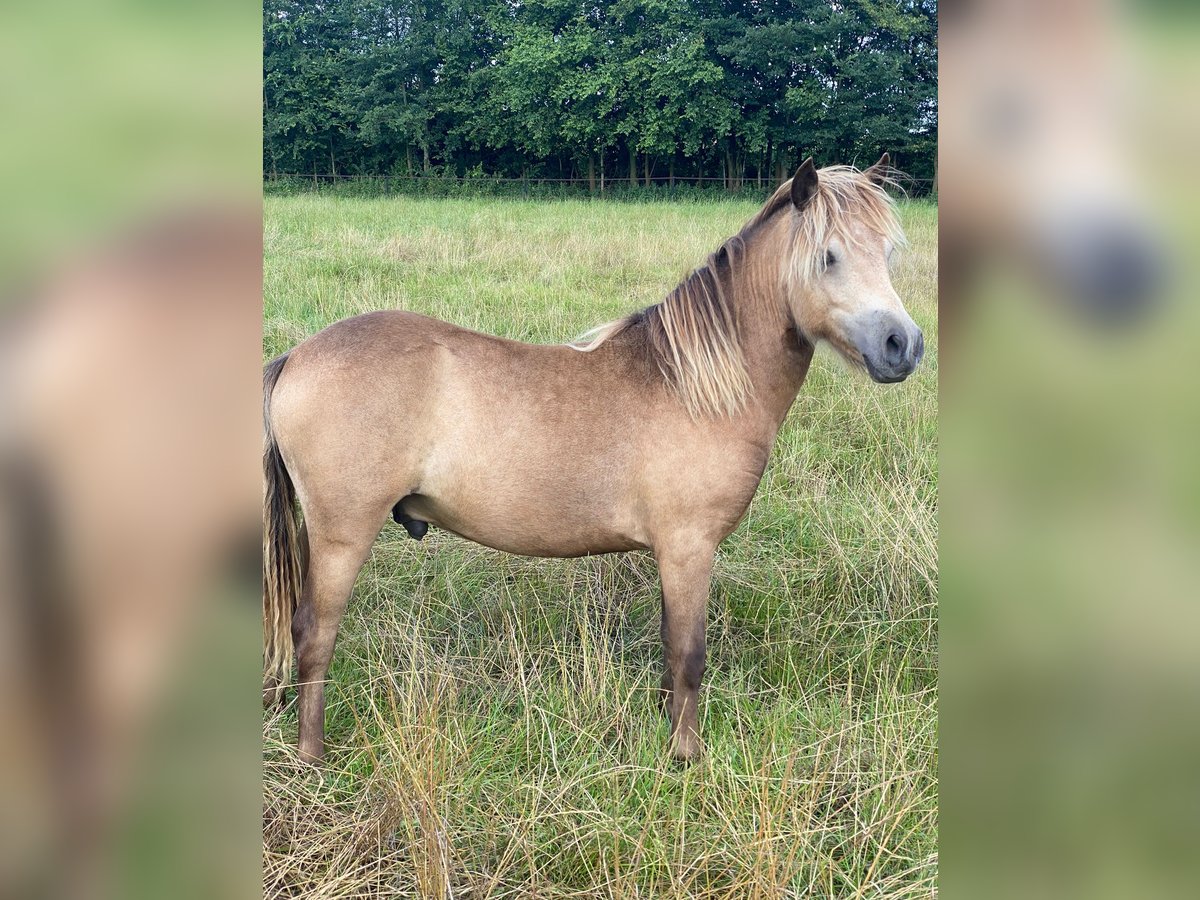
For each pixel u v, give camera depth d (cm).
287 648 234
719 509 235
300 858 185
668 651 245
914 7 2269
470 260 791
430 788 192
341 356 220
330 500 220
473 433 227
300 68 2658
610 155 2709
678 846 194
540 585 306
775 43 2227
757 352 234
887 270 217
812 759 224
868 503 352
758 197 2084
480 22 2739
